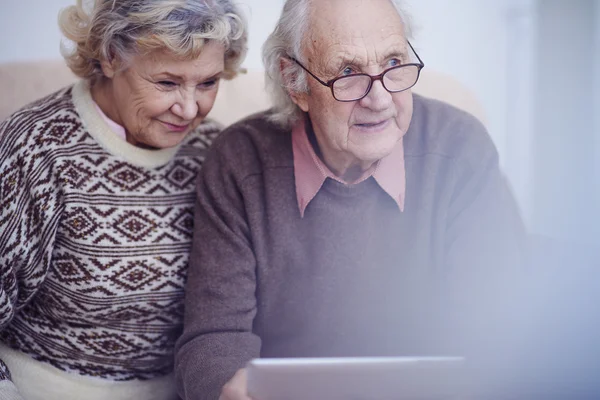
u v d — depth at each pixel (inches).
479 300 52.9
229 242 53.7
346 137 48.7
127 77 50.6
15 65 68.7
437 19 119.0
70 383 57.8
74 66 54.6
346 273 54.0
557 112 110.3
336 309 54.9
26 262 53.4
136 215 55.0
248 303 53.2
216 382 47.5
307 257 53.9
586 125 108.6
